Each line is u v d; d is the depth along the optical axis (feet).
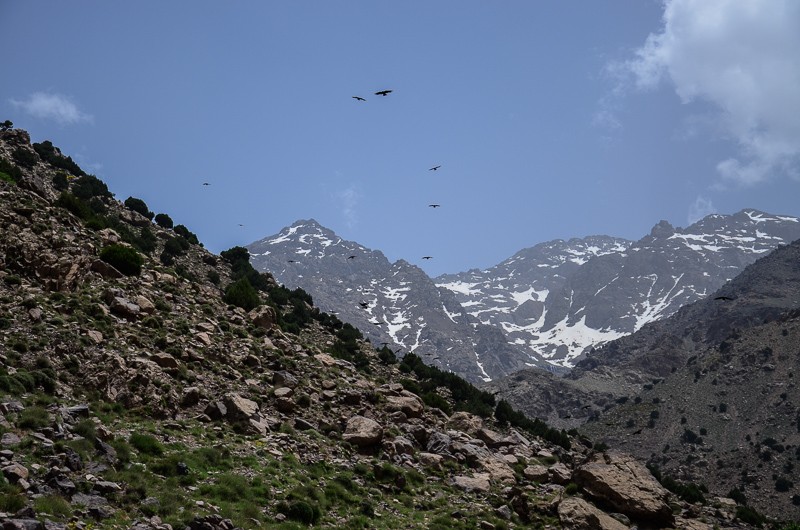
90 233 220.64
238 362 177.17
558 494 151.33
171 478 110.83
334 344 268.41
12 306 153.69
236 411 147.64
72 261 180.86
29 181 249.14
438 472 157.69
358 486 137.69
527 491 156.76
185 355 165.17
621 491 147.23
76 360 141.49
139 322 174.09
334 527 116.98
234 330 200.34
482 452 175.73
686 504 181.47
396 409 183.73
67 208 248.52
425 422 190.90
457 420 198.80
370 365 261.65
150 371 146.72
